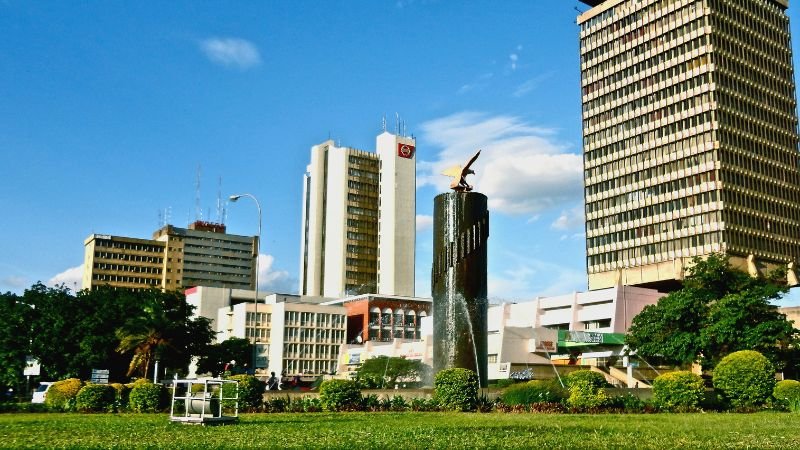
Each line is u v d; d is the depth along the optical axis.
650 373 95.38
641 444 19.75
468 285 48.75
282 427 25.97
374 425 26.73
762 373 44.22
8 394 84.75
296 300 181.88
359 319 169.38
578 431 24.05
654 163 159.88
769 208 155.12
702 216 149.50
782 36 168.38
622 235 163.12
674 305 73.19
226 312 174.38
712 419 32.03
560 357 108.56
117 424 27.67
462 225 49.34
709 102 152.50
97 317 89.69
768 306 65.94
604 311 112.81
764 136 158.62
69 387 40.06
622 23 171.38
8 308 88.38
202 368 108.31
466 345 48.06
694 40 157.12
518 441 20.44
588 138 174.75
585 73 178.12
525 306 122.56
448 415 34.34
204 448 18.50
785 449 18.73
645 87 164.50
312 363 163.62
